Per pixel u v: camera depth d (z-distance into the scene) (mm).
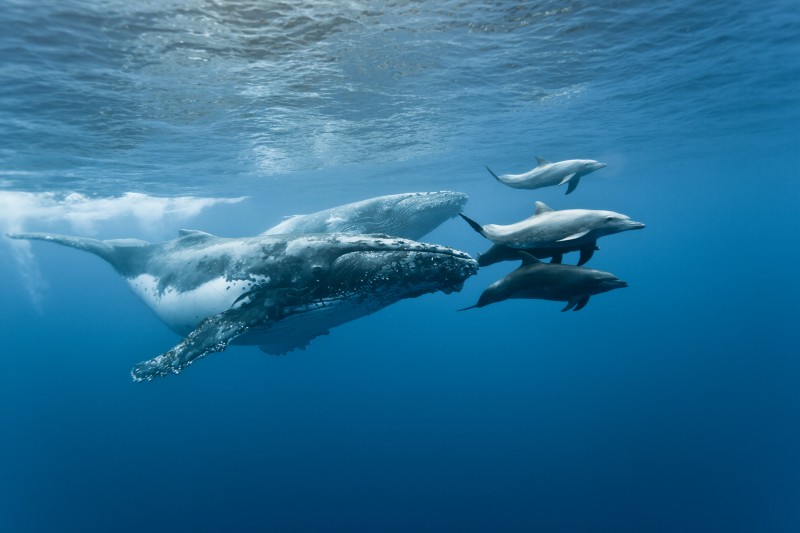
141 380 6570
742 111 22109
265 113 15391
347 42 10461
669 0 10227
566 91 16281
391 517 20031
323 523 19844
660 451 24234
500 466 24156
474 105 17031
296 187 31703
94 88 11789
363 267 7547
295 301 7867
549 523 19094
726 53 13938
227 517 20750
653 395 31734
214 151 19422
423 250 7352
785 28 12289
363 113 16641
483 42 11375
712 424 26797
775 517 18688
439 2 8992
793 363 35688
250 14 8656
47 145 16328
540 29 10938
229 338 7062
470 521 19484
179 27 8938
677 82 16422
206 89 12656
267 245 8406
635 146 28281
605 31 11508
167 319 9781
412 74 13242
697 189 56375
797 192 68500
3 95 11781
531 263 4957
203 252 9203
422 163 27656
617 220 4688
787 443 24094
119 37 9141
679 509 19656
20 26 8422
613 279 4641
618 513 19594
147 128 15539
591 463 23688
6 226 32938
